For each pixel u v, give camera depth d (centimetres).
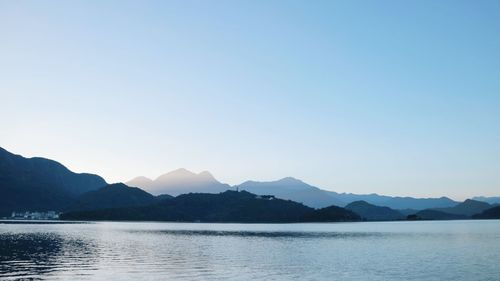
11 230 19600
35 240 12900
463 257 8906
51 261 7525
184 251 10031
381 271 6800
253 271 6675
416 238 16175
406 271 6794
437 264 7706
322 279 5969
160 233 19488
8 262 7306
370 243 13500
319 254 9594
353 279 6006
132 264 7306
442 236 17462
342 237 17150
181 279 5828
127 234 17838
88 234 17125
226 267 7100
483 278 6144
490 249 10838
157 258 8338
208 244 12625
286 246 12062
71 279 5700
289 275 6309
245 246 11925
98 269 6631
